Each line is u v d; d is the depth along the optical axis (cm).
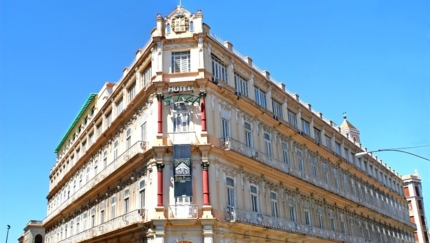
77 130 4956
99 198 3616
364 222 5006
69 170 4703
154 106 2705
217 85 2762
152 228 2400
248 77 3281
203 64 2725
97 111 4134
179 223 2359
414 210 8150
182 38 2781
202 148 2516
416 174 8662
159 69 2725
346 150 5175
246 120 3125
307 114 4231
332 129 4772
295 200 3531
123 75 3469
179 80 2697
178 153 2481
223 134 2792
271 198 3184
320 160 4294
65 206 4612
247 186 2900
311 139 4103
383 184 6128
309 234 3428
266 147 3331
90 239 3456
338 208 4366
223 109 2850
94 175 3878
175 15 2866
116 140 3416
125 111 3148
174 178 2459
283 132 3659
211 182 2511
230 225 2517
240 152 2808
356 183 5162
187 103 2667
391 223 6091
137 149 2769
